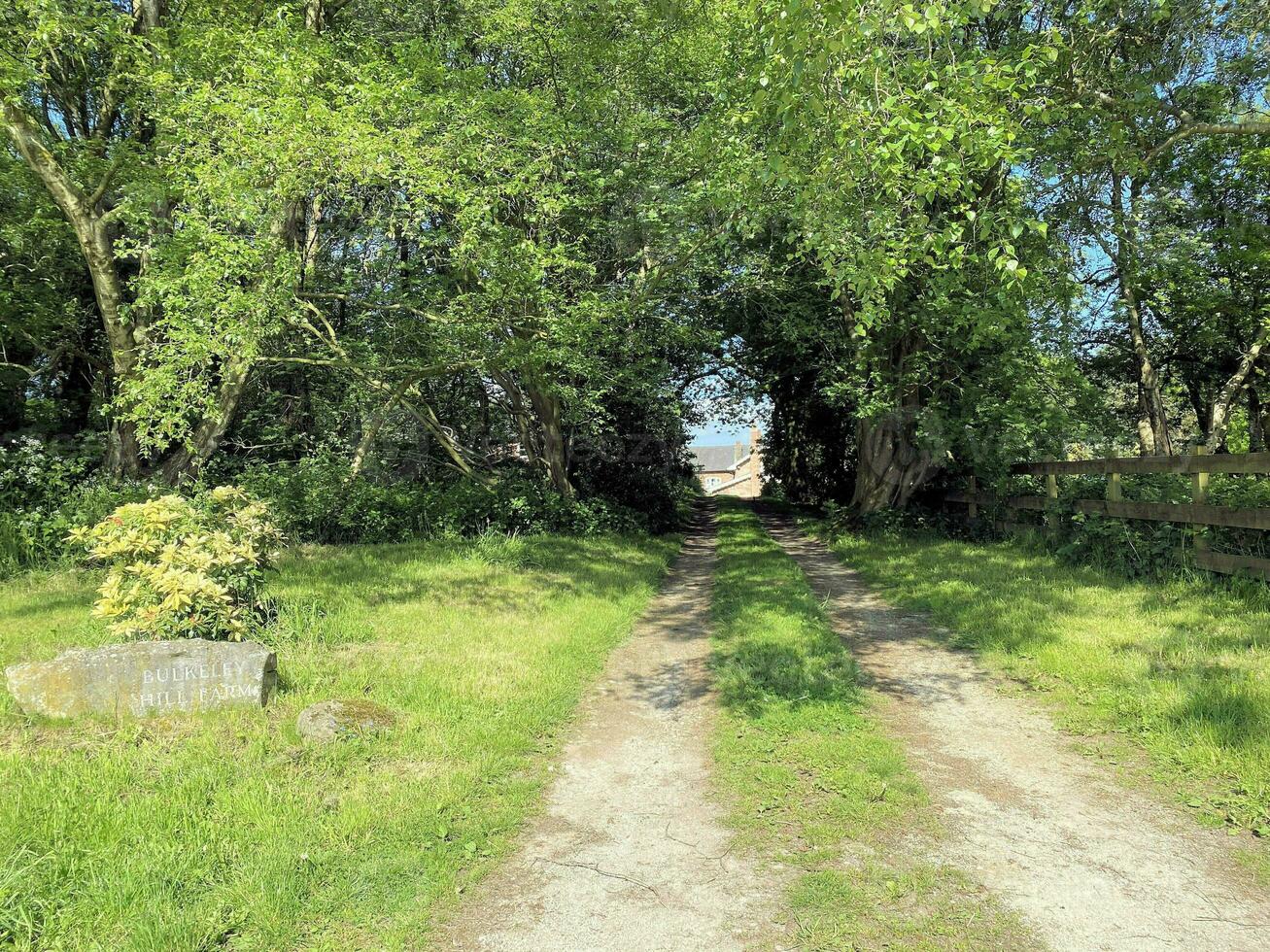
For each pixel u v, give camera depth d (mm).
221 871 3320
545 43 13469
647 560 13031
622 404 17844
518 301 12227
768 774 4371
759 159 8555
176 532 6270
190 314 9727
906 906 3172
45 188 12406
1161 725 4703
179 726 4684
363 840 3600
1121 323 16203
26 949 2740
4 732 4500
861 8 4840
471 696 5504
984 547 12102
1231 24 10164
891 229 6973
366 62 12125
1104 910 3119
